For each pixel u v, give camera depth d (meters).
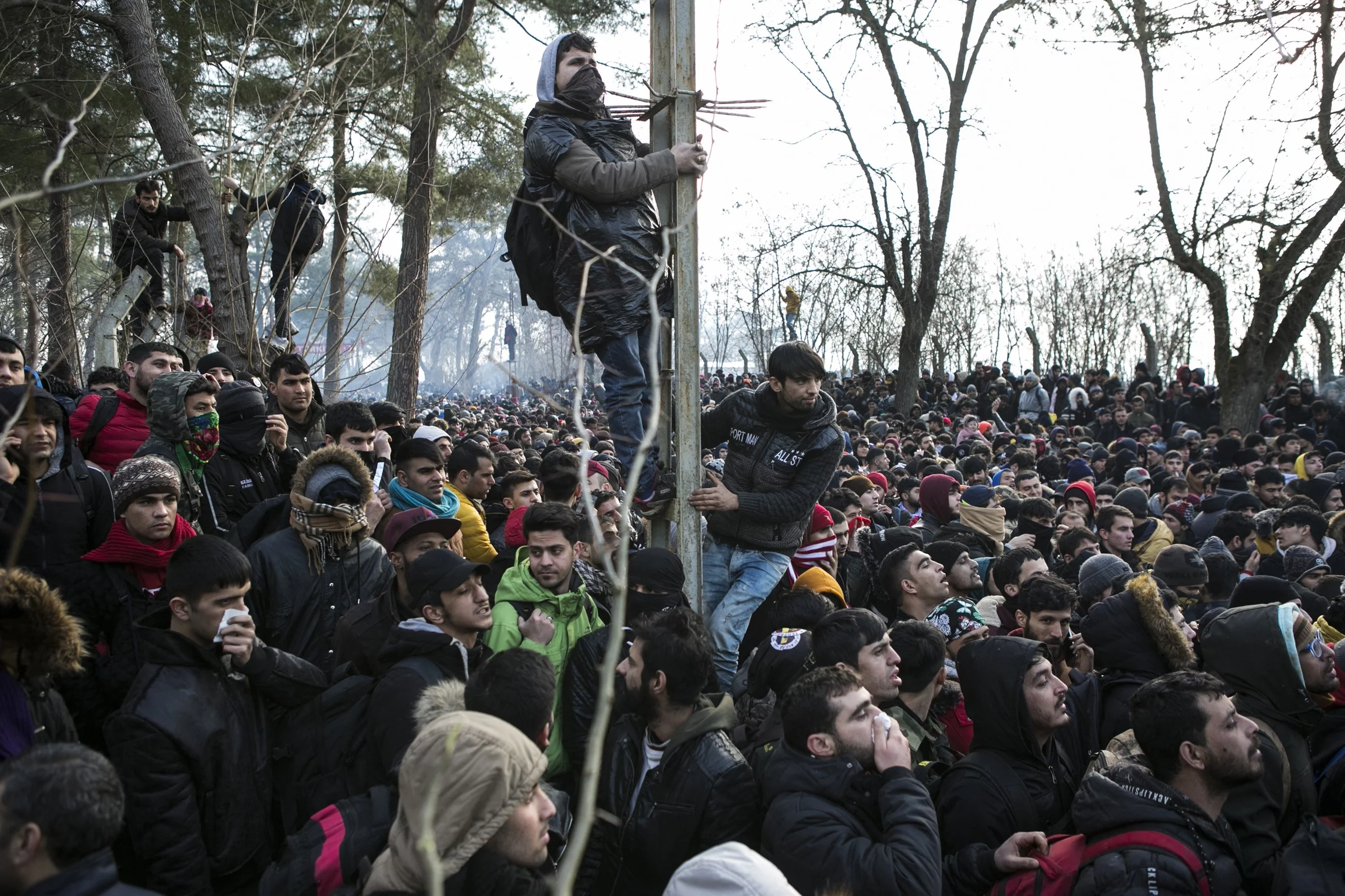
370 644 3.50
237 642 2.98
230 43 9.51
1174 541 8.12
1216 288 16.22
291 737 3.27
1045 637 4.06
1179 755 2.91
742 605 4.21
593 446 9.20
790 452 4.11
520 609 3.74
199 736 2.92
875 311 31.22
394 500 4.55
